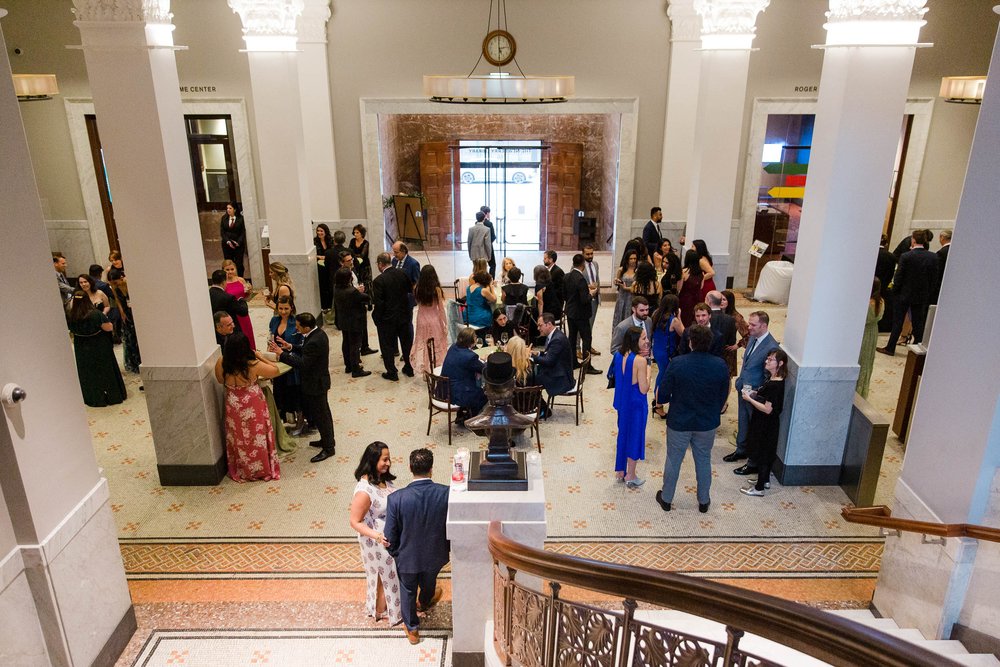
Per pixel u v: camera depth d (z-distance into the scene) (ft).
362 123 39.81
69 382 13.41
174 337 20.03
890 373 30.07
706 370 18.56
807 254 19.66
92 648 14.03
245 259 42.34
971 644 12.80
